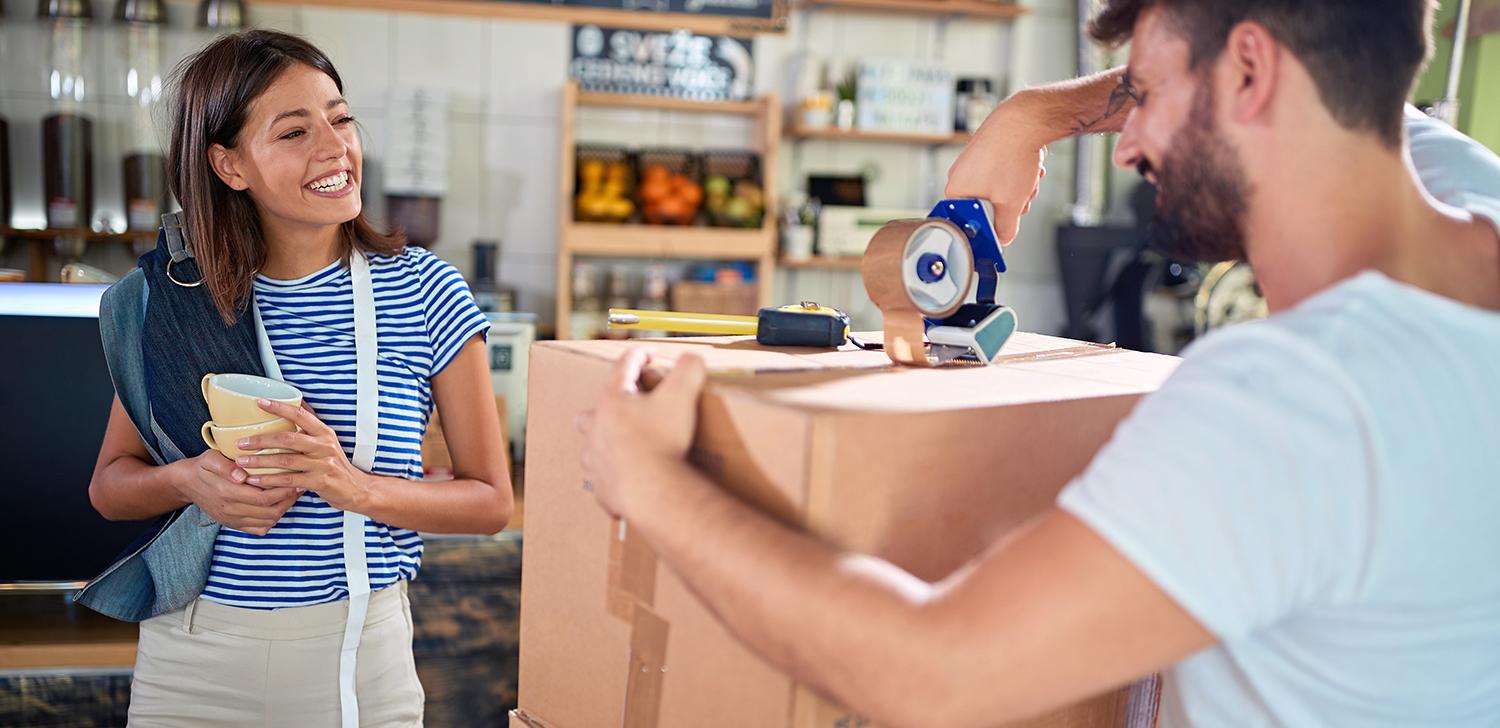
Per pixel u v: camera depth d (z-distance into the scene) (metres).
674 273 3.64
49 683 1.63
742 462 0.63
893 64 3.58
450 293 1.38
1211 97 0.60
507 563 1.86
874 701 0.53
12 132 3.21
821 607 0.53
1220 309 3.00
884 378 0.74
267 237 1.33
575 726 0.80
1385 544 0.53
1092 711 0.76
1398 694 0.58
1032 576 0.51
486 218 3.55
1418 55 0.59
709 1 3.30
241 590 1.26
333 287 1.34
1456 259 0.63
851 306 3.84
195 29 3.17
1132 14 0.65
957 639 0.51
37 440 1.61
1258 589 0.51
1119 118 0.95
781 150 3.75
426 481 1.34
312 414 1.23
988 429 0.66
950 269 0.82
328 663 1.28
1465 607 0.57
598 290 3.52
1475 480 0.55
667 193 3.36
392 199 3.31
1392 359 0.53
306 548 1.27
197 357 1.26
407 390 1.35
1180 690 0.68
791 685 0.61
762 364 0.76
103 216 3.17
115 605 1.27
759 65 3.68
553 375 0.80
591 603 0.77
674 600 0.69
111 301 1.29
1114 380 0.78
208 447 1.27
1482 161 0.78
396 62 3.44
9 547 1.62
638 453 0.61
